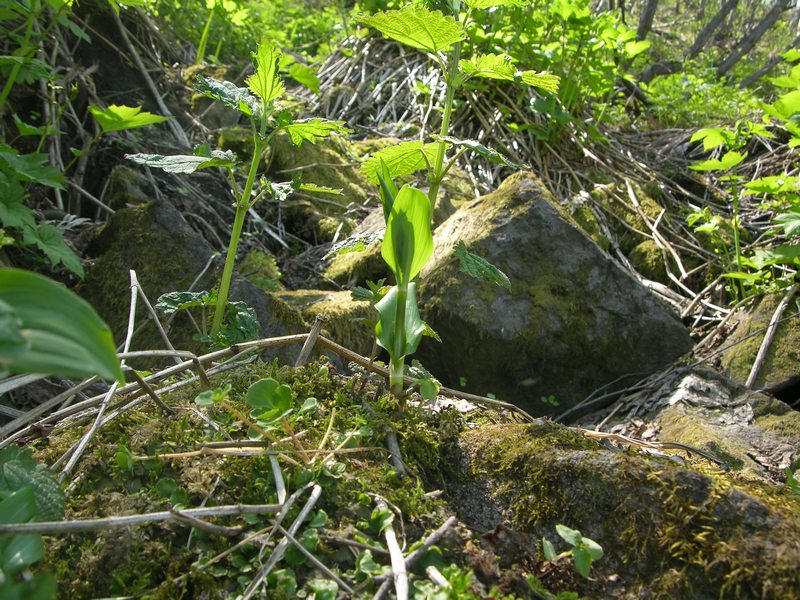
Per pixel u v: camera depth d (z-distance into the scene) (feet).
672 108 26.66
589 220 15.39
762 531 4.45
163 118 8.89
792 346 10.82
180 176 13.43
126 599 4.09
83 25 14.69
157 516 4.10
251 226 13.78
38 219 10.80
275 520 4.50
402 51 20.79
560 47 18.95
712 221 13.37
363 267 12.13
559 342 10.46
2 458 4.75
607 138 19.16
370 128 18.48
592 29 18.06
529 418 6.83
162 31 19.77
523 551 4.73
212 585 4.16
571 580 4.55
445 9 7.54
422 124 18.10
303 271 12.91
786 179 12.26
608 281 10.75
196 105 16.69
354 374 6.54
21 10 10.09
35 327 2.56
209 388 5.90
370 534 4.59
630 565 4.58
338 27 28.96
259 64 7.04
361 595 4.10
